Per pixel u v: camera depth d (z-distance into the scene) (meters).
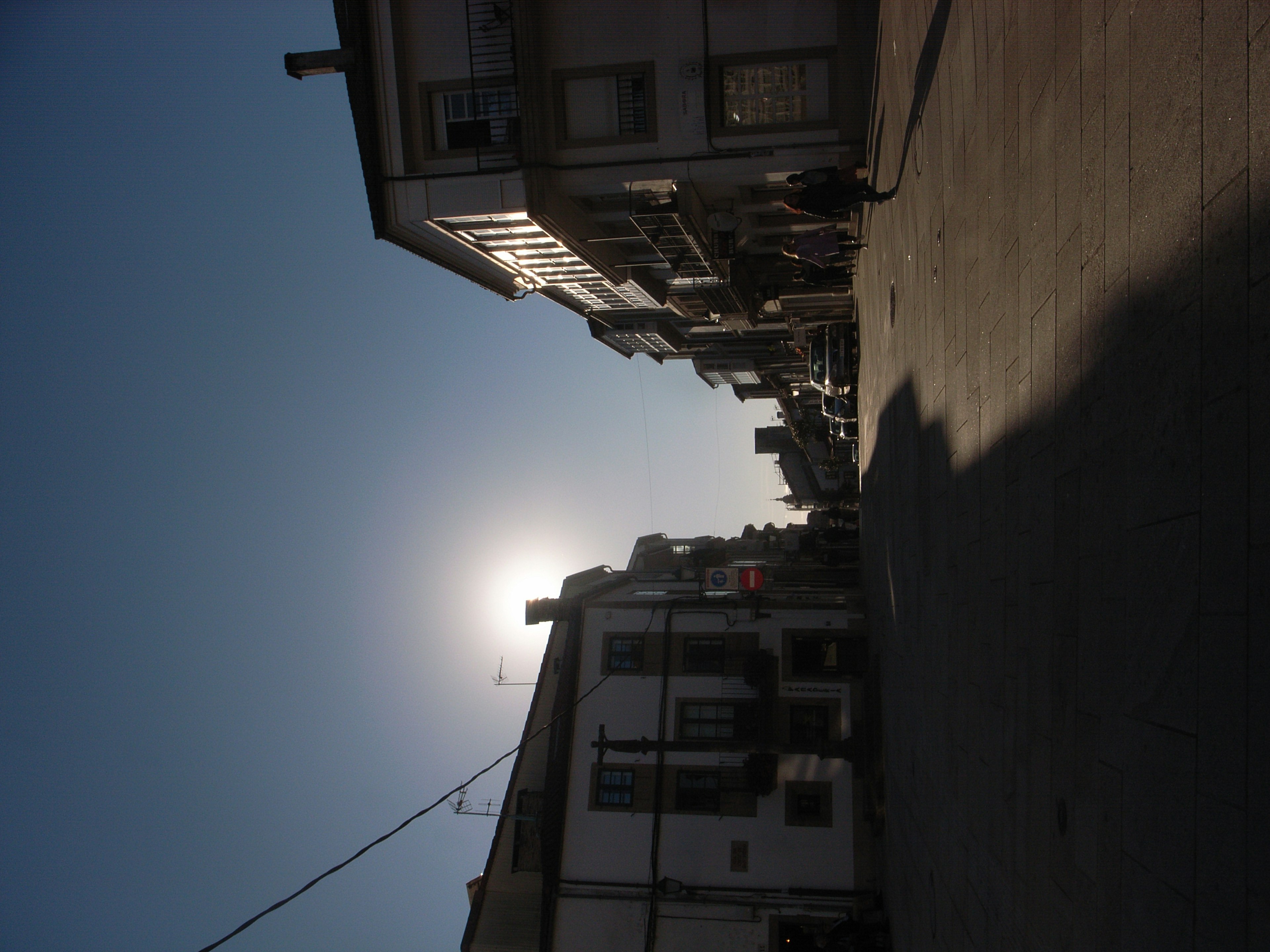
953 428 8.76
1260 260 3.46
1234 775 3.62
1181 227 4.10
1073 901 5.48
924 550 10.64
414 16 14.96
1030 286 6.26
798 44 14.39
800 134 14.66
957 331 8.48
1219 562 3.77
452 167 15.30
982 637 7.71
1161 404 4.31
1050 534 5.89
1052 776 5.86
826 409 25.31
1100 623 5.05
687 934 16.31
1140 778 4.52
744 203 16.86
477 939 16.97
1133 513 4.62
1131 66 4.61
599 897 16.89
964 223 8.15
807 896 16.22
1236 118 3.63
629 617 19.58
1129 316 4.65
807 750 17.23
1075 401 5.43
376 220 15.75
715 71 14.69
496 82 14.88
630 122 15.02
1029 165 6.25
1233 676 3.64
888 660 14.73
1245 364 3.57
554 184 15.34
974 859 8.02
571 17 14.78
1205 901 3.83
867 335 18.41
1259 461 3.47
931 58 9.48
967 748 8.31
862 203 12.91
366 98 15.06
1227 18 3.69
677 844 17.11
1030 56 6.20
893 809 14.04
